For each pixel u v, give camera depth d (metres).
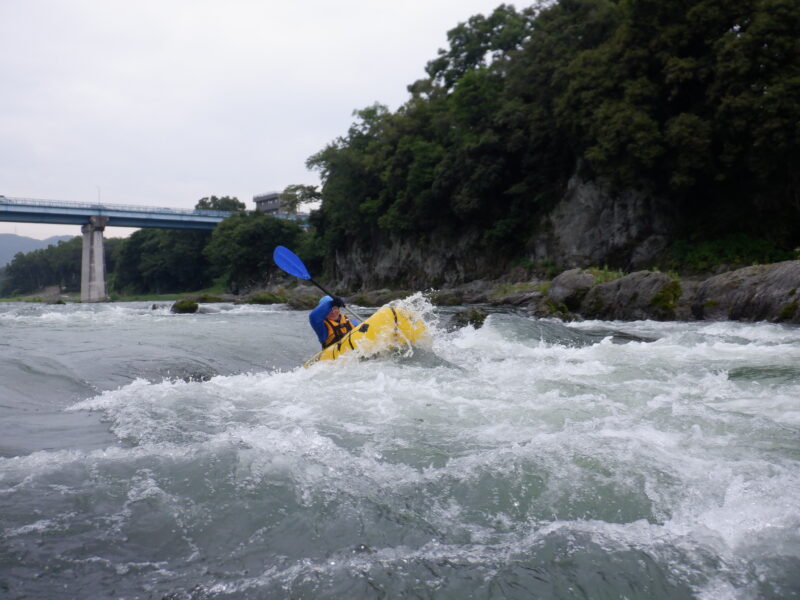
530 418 4.33
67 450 3.73
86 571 2.37
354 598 2.21
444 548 2.57
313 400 4.99
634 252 27.64
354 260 49.25
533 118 30.86
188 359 7.20
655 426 4.07
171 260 81.06
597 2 29.44
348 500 3.02
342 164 44.75
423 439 3.93
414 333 6.85
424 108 42.50
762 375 5.81
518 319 10.09
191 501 2.99
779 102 20.80
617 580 2.31
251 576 2.36
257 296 28.00
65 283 119.56
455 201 35.66
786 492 2.97
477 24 45.34
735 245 24.64
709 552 2.49
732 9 22.45
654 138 23.86
